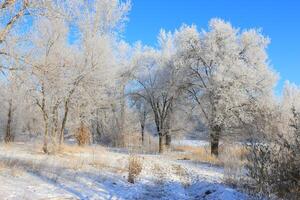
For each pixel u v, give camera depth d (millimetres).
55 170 14297
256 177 9422
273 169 9055
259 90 31094
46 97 21312
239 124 27312
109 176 14875
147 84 39531
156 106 38781
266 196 9320
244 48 33031
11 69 14266
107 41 26719
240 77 30656
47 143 22594
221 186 12227
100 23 27406
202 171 19828
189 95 34781
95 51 24734
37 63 14992
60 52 21484
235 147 25312
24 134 37188
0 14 13438
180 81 34188
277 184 8930
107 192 12148
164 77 38000
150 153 33281
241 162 17141
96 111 34625
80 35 25312
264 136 10023
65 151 24203
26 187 11062
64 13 15109
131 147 37312
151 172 17469
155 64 39750
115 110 42312
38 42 19188
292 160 8758
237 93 29562
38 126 29656
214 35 32625
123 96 40000
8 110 33062
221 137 30078
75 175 14000
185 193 12914
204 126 34812
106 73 26031
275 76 31594
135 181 14641
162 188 13586
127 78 38938
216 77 30469
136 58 39562
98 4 26891
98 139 43219
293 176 8719
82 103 26562
